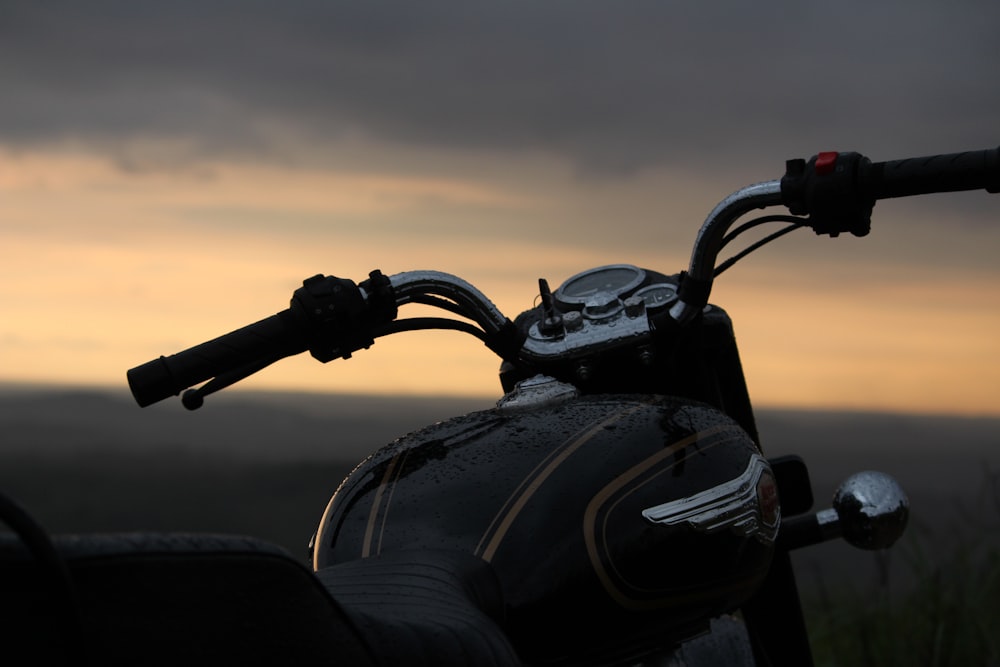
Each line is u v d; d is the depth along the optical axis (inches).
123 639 27.9
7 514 24.6
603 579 53.1
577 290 75.2
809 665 78.9
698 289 68.0
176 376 60.2
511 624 51.6
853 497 74.7
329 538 55.3
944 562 155.6
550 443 56.9
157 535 29.9
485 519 53.3
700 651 72.0
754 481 60.0
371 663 35.1
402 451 59.2
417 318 68.1
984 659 143.4
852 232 64.3
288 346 63.3
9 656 25.4
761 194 64.6
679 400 63.1
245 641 31.0
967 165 59.4
